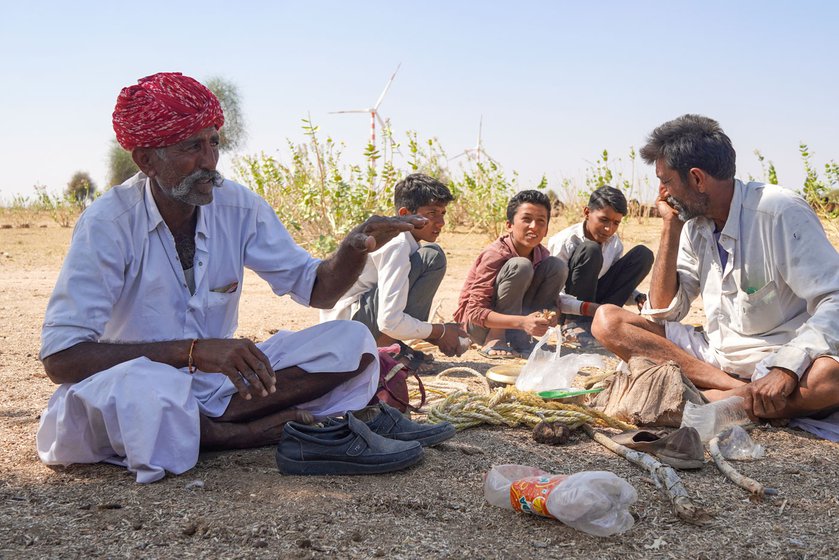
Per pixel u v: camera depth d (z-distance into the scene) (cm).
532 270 486
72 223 1909
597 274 533
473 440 312
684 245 379
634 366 350
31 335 542
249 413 290
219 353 260
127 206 275
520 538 220
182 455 262
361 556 205
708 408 311
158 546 209
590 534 221
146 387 257
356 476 265
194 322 290
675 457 279
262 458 282
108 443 270
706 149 336
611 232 533
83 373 262
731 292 352
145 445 254
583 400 360
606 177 1292
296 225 1083
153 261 279
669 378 333
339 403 300
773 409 322
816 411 325
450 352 434
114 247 270
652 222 1426
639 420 331
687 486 263
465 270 984
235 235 300
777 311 344
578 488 222
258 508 234
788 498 254
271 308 691
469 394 343
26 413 343
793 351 316
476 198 1325
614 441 305
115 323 285
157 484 254
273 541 212
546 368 362
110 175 1958
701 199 344
